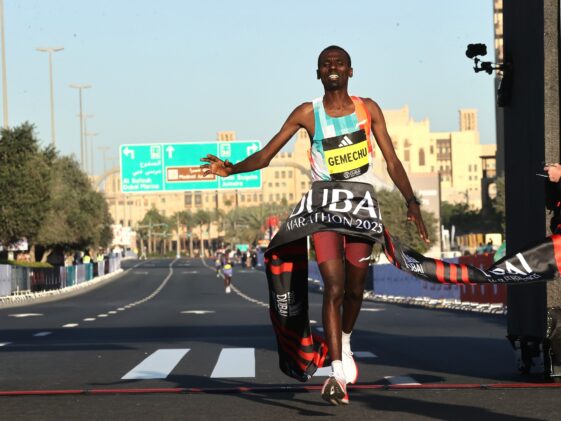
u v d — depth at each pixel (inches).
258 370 451.2
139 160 2615.7
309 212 296.0
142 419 287.4
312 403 319.9
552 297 369.7
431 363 476.4
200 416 292.7
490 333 764.0
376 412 296.4
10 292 1951.3
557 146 369.1
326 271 288.4
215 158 312.2
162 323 1003.3
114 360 512.7
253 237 7495.1
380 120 307.3
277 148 309.3
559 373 369.4
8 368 473.7
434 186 3737.7
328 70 303.7
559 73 371.2
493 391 342.6
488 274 309.7
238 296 2063.2
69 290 2514.8
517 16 410.6
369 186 302.8
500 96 420.2
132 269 4746.6
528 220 389.7
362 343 636.1
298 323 294.0
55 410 309.0
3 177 2261.3
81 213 3395.7
